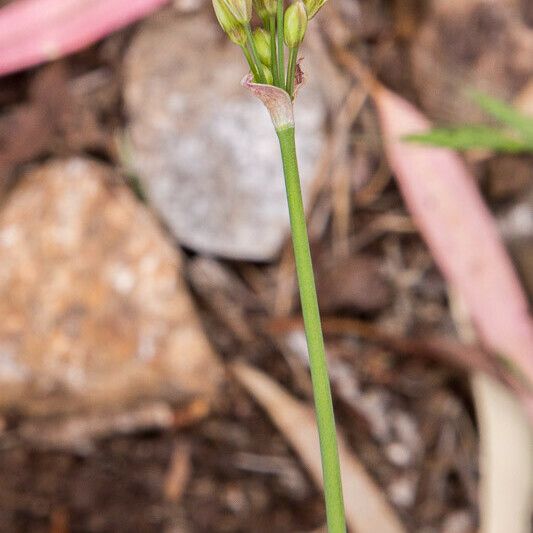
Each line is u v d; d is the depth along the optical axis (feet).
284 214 2.43
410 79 2.60
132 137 2.47
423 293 2.46
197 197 2.43
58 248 2.36
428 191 2.11
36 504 2.20
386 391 2.36
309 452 2.08
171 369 2.31
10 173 2.52
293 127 1.22
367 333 2.23
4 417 2.29
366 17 2.63
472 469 2.27
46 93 2.61
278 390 2.11
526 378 2.04
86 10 2.24
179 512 2.21
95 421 2.28
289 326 2.33
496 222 2.48
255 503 2.22
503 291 2.09
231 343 2.38
